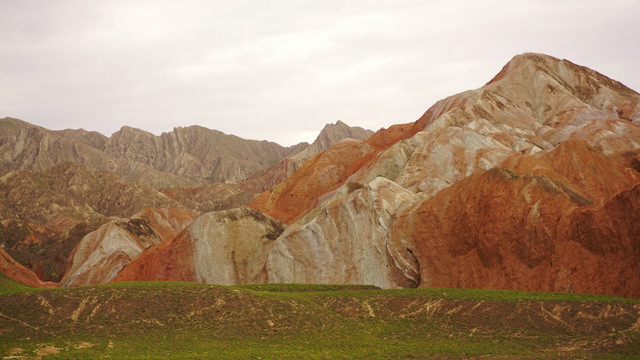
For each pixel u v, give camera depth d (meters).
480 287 93.50
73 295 71.00
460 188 107.00
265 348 63.41
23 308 67.81
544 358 58.22
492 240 95.31
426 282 100.19
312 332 68.31
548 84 179.38
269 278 117.19
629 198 81.38
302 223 121.50
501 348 62.00
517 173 116.94
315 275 112.75
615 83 189.00
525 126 163.75
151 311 69.94
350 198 114.62
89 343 62.91
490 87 185.75
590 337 62.31
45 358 57.56
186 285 77.56
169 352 61.12
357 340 66.38
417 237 105.00
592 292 79.81
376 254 107.38
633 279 76.69
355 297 77.81
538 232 90.12
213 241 129.12
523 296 71.31
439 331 67.94
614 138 142.62
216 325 68.88
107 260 163.12
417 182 134.50
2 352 58.41
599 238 82.69
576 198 95.25
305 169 186.00
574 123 159.75
